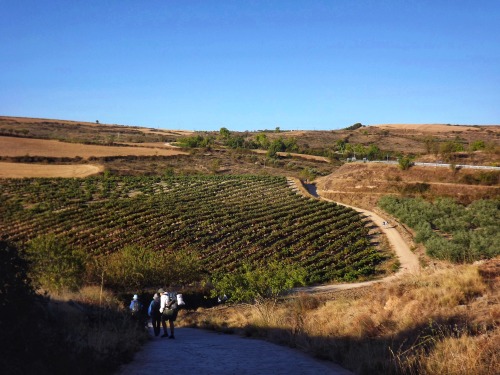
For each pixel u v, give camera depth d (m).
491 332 8.55
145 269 32.56
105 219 67.69
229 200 84.94
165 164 123.94
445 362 7.64
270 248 55.84
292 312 16.41
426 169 86.44
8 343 7.28
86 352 8.62
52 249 25.45
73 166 111.56
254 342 12.93
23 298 8.01
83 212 72.19
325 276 44.53
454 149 97.75
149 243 57.56
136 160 124.44
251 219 70.06
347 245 58.62
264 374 8.29
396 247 56.44
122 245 56.91
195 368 8.88
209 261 52.25
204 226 65.94
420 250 53.56
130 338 11.78
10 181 94.75
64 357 7.84
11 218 68.94
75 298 14.82
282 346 11.95
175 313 14.98
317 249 57.16
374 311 12.66
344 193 87.19
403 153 151.12
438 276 13.59
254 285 26.61
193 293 30.73
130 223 65.88
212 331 17.70
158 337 15.24
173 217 69.81
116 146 137.75
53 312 11.15
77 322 11.40
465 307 10.68
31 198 81.44
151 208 74.62
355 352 9.26
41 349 7.64
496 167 82.50
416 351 8.22
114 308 14.71
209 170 121.81
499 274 12.82
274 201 84.19
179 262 35.22
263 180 104.69
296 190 94.56
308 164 135.50
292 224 68.06
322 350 10.31
